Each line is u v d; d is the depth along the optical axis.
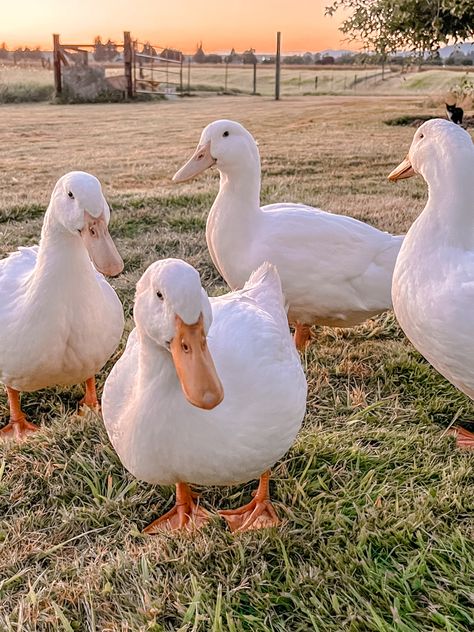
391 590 0.88
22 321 1.11
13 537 0.97
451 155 1.07
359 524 0.97
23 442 1.12
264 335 0.94
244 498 1.05
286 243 1.30
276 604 0.88
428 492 1.02
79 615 0.87
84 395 1.30
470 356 1.06
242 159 1.31
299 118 4.79
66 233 1.07
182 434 0.87
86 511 1.00
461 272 1.05
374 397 1.26
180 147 3.72
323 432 1.15
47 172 3.00
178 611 0.86
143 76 7.53
